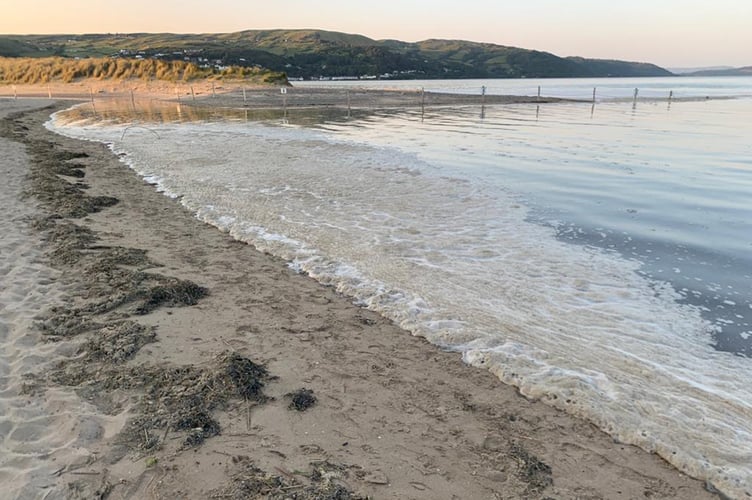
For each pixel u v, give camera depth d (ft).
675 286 20.18
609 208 31.09
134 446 11.06
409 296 19.17
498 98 152.35
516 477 10.53
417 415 12.55
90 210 30.53
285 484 10.01
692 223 28.12
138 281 19.94
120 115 99.86
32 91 185.26
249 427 11.88
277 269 22.15
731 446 11.47
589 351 15.47
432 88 236.22
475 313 17.83
